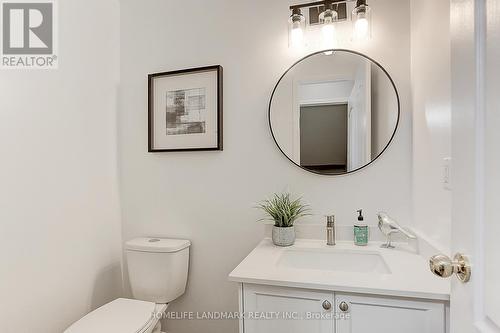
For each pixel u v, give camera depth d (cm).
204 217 177
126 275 190
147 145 187
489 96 53
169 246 163
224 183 174
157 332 161
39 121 140
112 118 186
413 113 144
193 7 179
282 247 148
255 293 113
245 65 170
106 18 182
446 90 108
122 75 192
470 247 59
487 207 54
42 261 139
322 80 158
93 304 168
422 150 133
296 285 106
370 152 152
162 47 185
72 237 156
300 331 109
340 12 155
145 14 188
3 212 123
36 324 135
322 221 159
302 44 161
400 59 149
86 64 167
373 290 99
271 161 166
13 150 128
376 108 152
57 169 148
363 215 154
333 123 157
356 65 154
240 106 171
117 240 189
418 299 97
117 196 190
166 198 184
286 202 155
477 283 57
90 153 169
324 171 158
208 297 176
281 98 163
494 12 51
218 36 175
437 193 116
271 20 166
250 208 169
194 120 178
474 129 57
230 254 173
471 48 58
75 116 159
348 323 104
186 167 180
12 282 126
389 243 144
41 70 142
